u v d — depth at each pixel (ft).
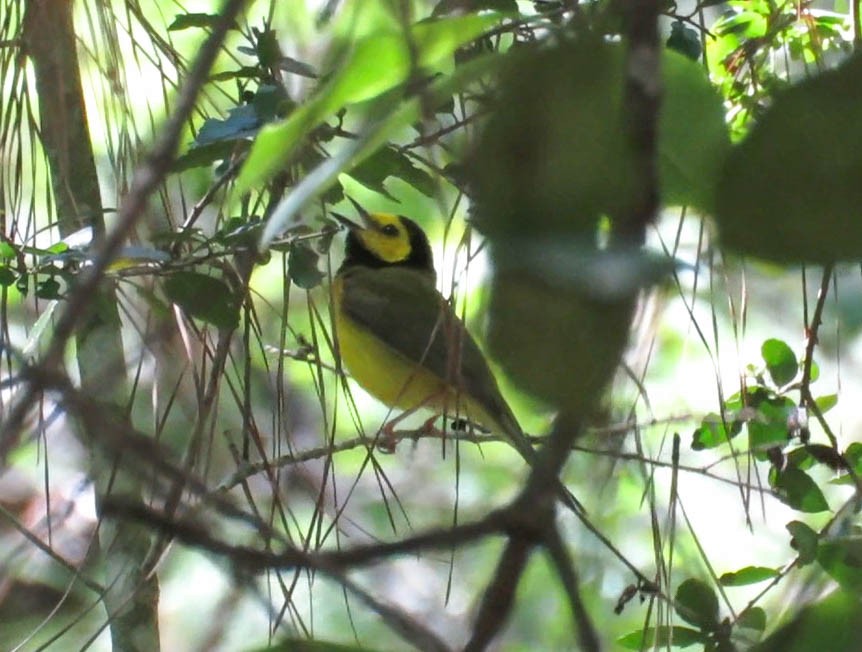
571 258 6.37
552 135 6.89
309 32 17.80
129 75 23.40
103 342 19.90
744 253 6.91
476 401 22.06
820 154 6.73
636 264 6.28
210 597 32.73
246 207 19.49
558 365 6.57
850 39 17.28
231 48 23.20
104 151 25.07
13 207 19.93
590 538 13.46
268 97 17.25
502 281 6.63
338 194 18.71
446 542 7.82
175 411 21.27
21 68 19.88
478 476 36.55
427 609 27.20
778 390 19.74
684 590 16.63
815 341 15.66
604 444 13.30
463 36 7.88
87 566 23.54
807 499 18.65
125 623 21.04
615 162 6.77
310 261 19.48
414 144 16.48
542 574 20.98
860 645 7.97
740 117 15.55
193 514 10.21
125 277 19.11
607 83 7.10
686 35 16.60
